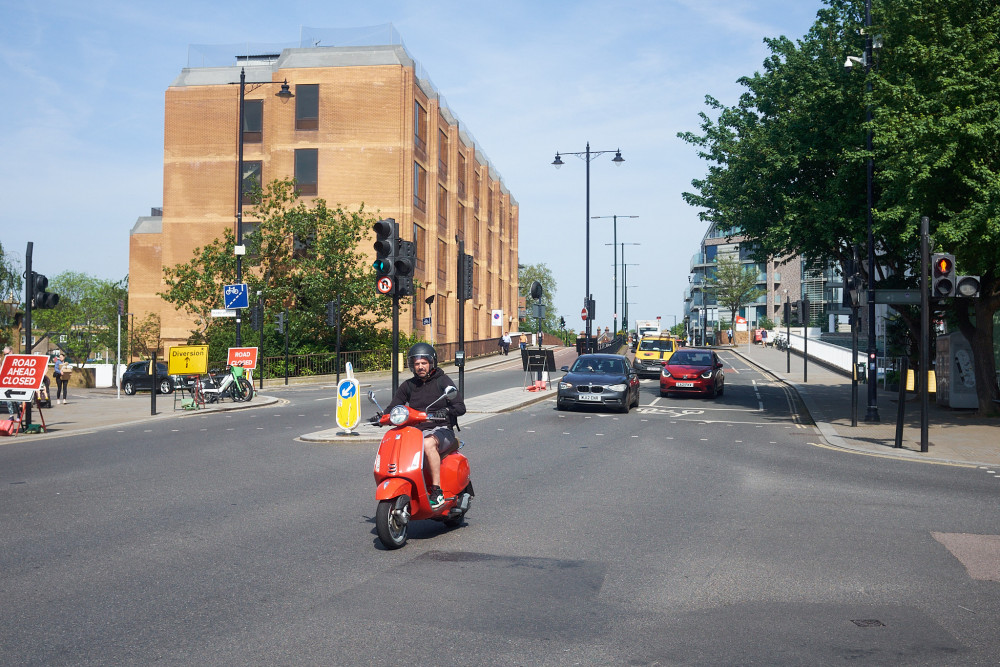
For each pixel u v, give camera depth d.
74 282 79.62
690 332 119.06
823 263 26.27
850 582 6.25
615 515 8.77
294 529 7.96
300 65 46.34
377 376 41.47
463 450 14.16
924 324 14.53
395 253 13.90
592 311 38.19
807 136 22.27
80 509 8.91
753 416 21.78
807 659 4.63
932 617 5.41
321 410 22.81
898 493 10.35
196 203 47.94
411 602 5.63
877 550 7.27
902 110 17.59
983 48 17.05
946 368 23.20
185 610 5.43
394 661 4.53
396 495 7.09
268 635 4.94
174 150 48.12
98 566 6.56
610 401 21.36
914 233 18.34
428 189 50.31
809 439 16.75
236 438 15.91
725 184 25.28
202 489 10.19
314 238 43.16
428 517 7.68
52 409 24.42
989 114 16.28
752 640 4.93
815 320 84.88
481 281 66.31
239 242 33.38
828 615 5.43
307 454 13.53
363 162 45.97
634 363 39.97
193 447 14.48
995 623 5.30
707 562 6.80
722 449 14.86
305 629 5.05
